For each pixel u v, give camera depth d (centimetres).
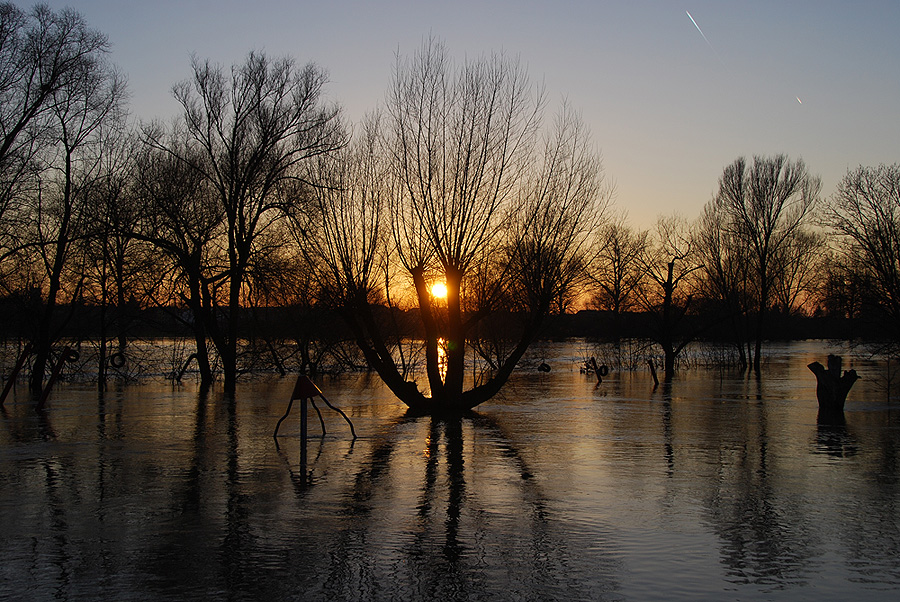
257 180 3175
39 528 934
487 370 4481
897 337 3966
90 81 2983
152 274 3406
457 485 1188
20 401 2611
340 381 3731
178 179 3341
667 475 1270
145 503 1063
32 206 3006
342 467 1341
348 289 2211
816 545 865
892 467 1340
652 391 3125
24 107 2817
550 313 2808
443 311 2514
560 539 889
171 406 2436
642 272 5300
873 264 4094
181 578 753
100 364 3447
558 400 2706
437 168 2231
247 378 3878
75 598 698
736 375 4275
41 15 2856
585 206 2320
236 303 3166
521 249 2264
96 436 1722
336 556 824
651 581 744
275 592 714
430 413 2245
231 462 1386
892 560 811
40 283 3422
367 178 2247
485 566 790
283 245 3152
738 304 5472
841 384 2269
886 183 4188
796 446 1592
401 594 709
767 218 5347
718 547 857
